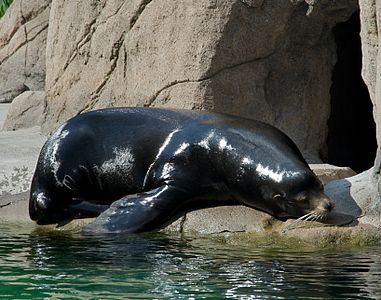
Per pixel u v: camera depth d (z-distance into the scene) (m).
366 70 30.47
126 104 40.50
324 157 39.75
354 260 23.92
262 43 37.16
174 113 32.09
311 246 26.44
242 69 37.19
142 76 39.44
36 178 31.94
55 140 32.09
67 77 43.94
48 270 21.95
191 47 37.00
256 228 28.70
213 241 27.23
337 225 27.75
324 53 38.62
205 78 36.69
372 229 27.27
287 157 29.38
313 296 19.41
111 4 41.31
